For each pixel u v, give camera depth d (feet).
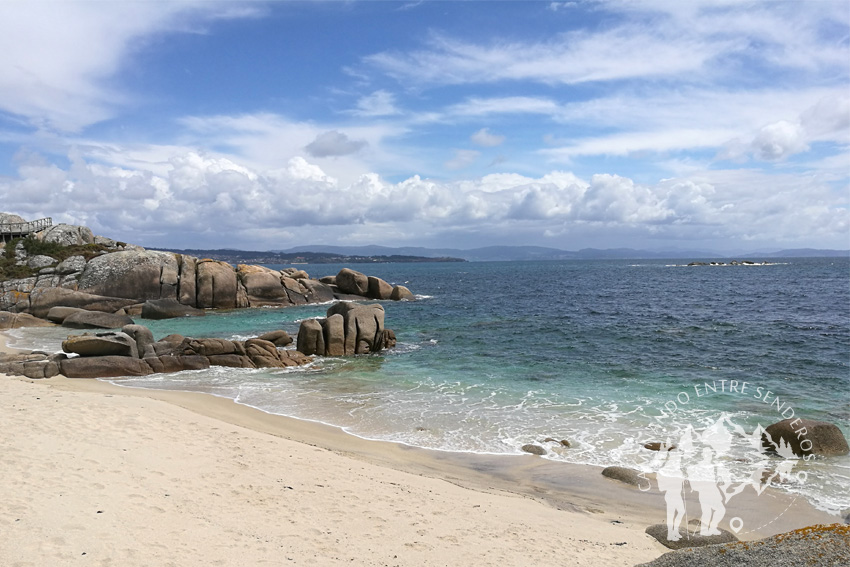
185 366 70.64
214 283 145.07
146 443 34.24
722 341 90.38
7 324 112.57
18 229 169.07
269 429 45.03
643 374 66.39
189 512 24.44
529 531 26.16
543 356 79.56
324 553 21.81
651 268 500.74
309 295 162.40
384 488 31.07
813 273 350.23
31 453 29.53
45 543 19.66
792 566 13.38
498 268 633.61
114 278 136.46
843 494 31.89
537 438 43.32
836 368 68.13
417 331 106.11
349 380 65.21
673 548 25.16
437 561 21.97
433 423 47.67
